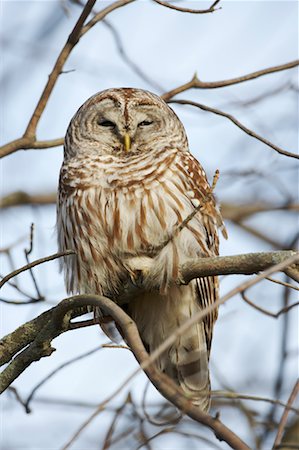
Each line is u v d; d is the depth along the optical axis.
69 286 11.42
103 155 11.41
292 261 6.66
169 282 10.38
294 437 11.27
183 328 6.23
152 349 11.27
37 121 11.73
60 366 10.14
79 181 10.94
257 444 11.52
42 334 9.45
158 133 11.72
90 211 10.80
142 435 11.30
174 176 10.88
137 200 10.70
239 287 6.49
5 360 9.70
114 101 11.90
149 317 11.23
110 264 10.88
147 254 10.74
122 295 11.04
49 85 11.59
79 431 6.80
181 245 10.52
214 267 9.30
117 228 10.70
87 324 9.73
